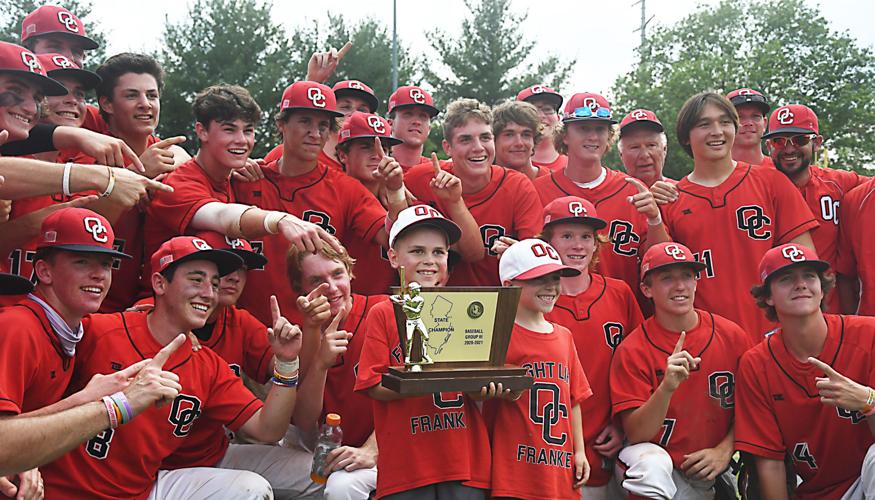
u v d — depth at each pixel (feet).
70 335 14.26
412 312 13.67
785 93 111.86
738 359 18.56
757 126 25.66
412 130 25.14
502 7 120.26
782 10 131.44
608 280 19.49
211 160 18.69
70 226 14.07
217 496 15.38
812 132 22.20
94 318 15.29
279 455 17.53
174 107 89.92
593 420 18.26
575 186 22.00
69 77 18.61
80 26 23.12
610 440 18.21
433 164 20.92
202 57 95.61
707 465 17.56
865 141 110.52
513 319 14.25
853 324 17.66
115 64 19.48
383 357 15.06
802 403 17.51
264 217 16.79
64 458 14.28
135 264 18.95
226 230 17.25
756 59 114.62
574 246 18.93
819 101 113.70
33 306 13.99
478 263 20.89
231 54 96.48
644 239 21.25
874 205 21.34
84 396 12.64
